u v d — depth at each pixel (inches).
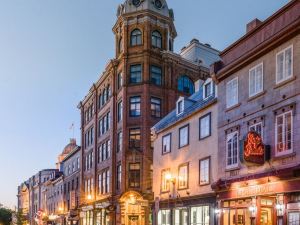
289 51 784.3
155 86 1711.4
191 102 1280.8
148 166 1651.1
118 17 1807.3
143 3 1754.4
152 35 1754.4
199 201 1087.6
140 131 1676.9
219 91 1030.4
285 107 773.9
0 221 5044.3
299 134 730.2
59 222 2970.0
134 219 1621.6
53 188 3383.4
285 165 754.8
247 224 860.6
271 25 848.9
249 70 905.5
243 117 911.7
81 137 2428.6
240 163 903.7
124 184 1669.5
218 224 966.4
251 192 839.1
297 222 716.7
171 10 1841.8
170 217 1256.2
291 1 781.3
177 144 1259.2
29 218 4463.6
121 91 1755.7
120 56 1780.3
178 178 1230.9
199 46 1940.2
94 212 2022.6
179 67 1786.4
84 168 2353.6
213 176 1033.5
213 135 1051.3
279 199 756.6
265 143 822.5
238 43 962.1
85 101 2395.4
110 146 1836.9
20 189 5206.7
